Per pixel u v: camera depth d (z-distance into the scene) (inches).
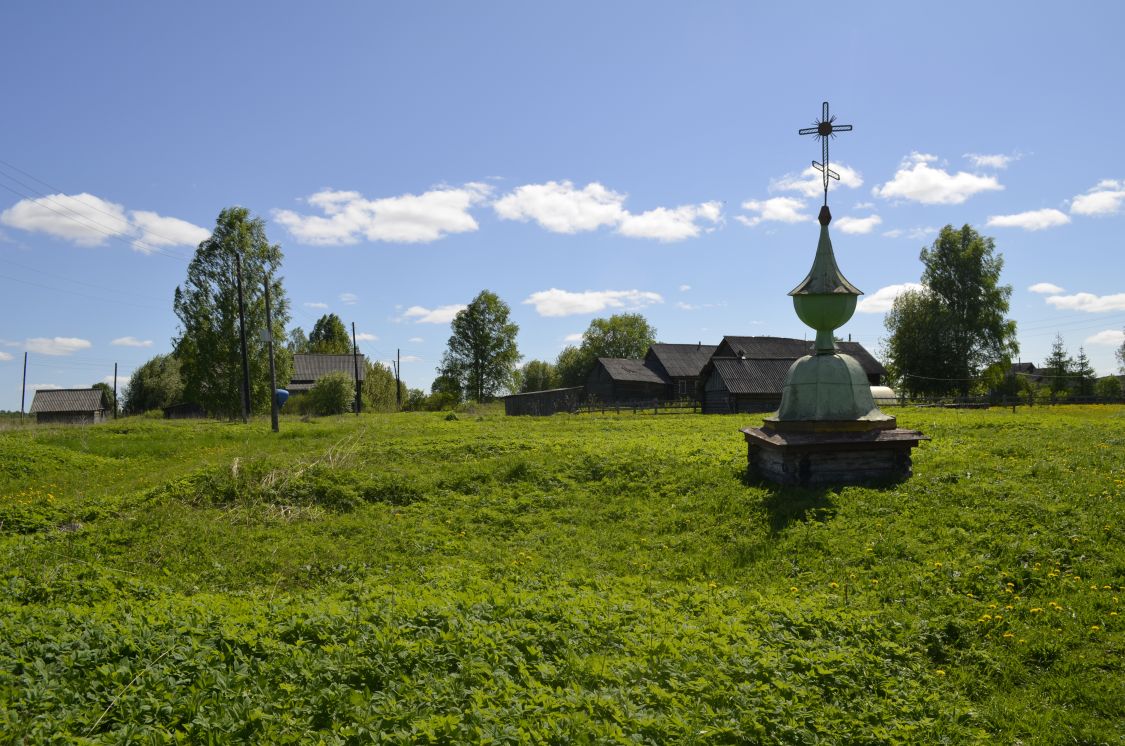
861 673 284.7
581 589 382.9
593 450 809.5
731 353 2378.2
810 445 564.1
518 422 1539.1
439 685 243.9
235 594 411.2
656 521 569.3
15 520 571.5
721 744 226.5
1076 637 323.3
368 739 214.8
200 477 674.2
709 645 288.4
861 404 583.2
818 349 606.2
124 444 1201.4
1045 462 592.4
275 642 278.1
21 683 239.9
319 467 714.8
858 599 373.7
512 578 430.3
